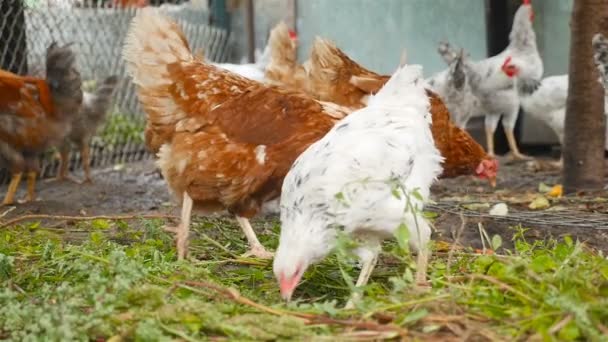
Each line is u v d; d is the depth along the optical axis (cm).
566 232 274
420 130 221
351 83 290
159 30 254
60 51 325
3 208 321
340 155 211
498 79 406
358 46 469
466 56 409
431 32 457
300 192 209
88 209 324
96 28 436
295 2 480
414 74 227
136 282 210
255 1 494
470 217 286
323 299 222
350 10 468
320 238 207
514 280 202
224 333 193
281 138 247
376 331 188
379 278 230
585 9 328
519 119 446
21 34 372
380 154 212
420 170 219
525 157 418
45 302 198
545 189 342
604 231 275
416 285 201
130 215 292
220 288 202
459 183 360
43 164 384
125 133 435
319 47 294
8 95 319
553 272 213
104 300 195
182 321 193
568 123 335
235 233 272
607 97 335
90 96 365
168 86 252
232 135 247
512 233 275
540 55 447
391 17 461
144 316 194
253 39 497
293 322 191
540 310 191
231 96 251
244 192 249
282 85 278
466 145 283
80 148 370
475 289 199
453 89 397
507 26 445
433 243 241
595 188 334
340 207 207
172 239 262
